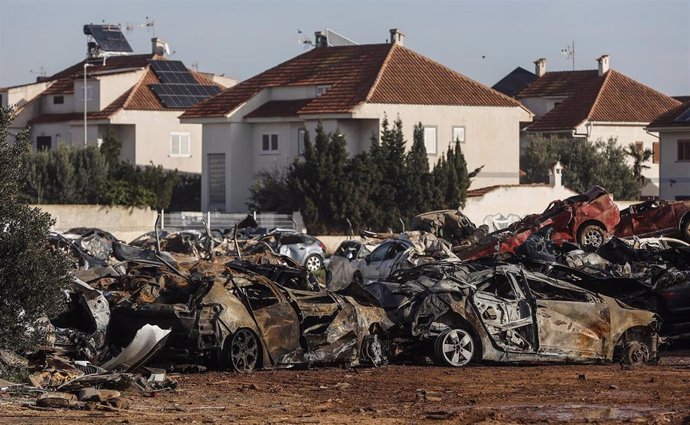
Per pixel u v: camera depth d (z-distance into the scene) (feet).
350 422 104.27
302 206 437.99
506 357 146.00
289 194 443.32
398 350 149.18
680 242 266.36
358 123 488.85
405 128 490.08
